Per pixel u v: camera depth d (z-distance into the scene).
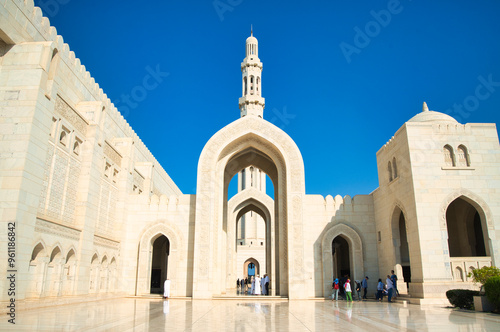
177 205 25.36
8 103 14.87
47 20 17.75
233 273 33.91
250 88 39.91
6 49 15.48
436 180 19.86
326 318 12.30
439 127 20.69
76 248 18.56
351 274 24.88
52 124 17.00
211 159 24.62
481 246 22.73
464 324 10.62
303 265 22.84
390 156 23.17
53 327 9.46
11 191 13.88
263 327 10.04
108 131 25.27
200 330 9.35
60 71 19.08
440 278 18.56
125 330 9.16
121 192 24.97
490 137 20.66
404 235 24.77
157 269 33.09
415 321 11.40
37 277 15.54
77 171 19.48
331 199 25.66
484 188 19.89
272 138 24.94
